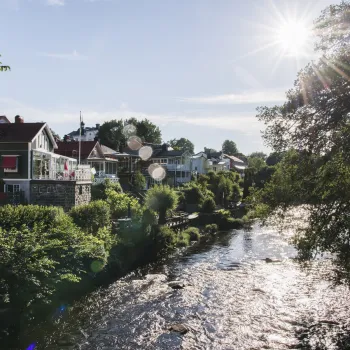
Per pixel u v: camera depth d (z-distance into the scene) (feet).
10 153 112.98
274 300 65.51
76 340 50.37
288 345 48.78
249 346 48.73
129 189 174.91
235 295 68.74
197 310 61.46
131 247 91.56
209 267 90.99
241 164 424.05
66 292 64.39
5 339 48.21
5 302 48.67
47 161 123.75
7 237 56.13
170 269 89.45
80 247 69.82
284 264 91.91
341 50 46.19
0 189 108.47
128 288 73.15
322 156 48.44
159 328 54.60
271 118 53.21
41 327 53.52
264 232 147.02
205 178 224.33
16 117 134.41
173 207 124.57
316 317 57.52
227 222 160.15
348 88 45.09
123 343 49.67
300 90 50.70
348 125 45.75
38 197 110.73
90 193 123.54
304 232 55.21
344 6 47.47
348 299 64.80
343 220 46.42
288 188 53.62
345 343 48.88
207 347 48.49
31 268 52.34
